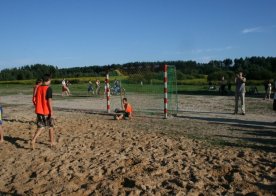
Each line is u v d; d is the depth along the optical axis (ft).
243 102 51.11
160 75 63.93
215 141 31.42
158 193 18.83
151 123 42.91
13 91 135.44
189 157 25.75
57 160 25.71
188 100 81.00
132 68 62.34
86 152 27.73
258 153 26.58
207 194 18.57
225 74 209.05
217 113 53.36
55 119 46.19
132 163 24.70
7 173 23.31
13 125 40.83
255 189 19.12
